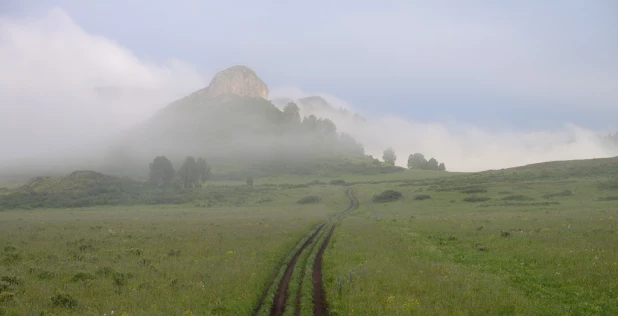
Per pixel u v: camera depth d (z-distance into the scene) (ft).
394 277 70.18
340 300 59.06
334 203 353.72
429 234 128.36
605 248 85.35
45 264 80.64
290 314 54.49
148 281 67.97
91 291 61.05
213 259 89.97
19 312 49.11
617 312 50.78
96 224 179.73
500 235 114.42
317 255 102.12
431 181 481.87
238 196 417.90
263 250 100.83
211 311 52.80
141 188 480.64
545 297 58.13
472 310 51.83
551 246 91.97
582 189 277.03
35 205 365.61
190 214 271.28
